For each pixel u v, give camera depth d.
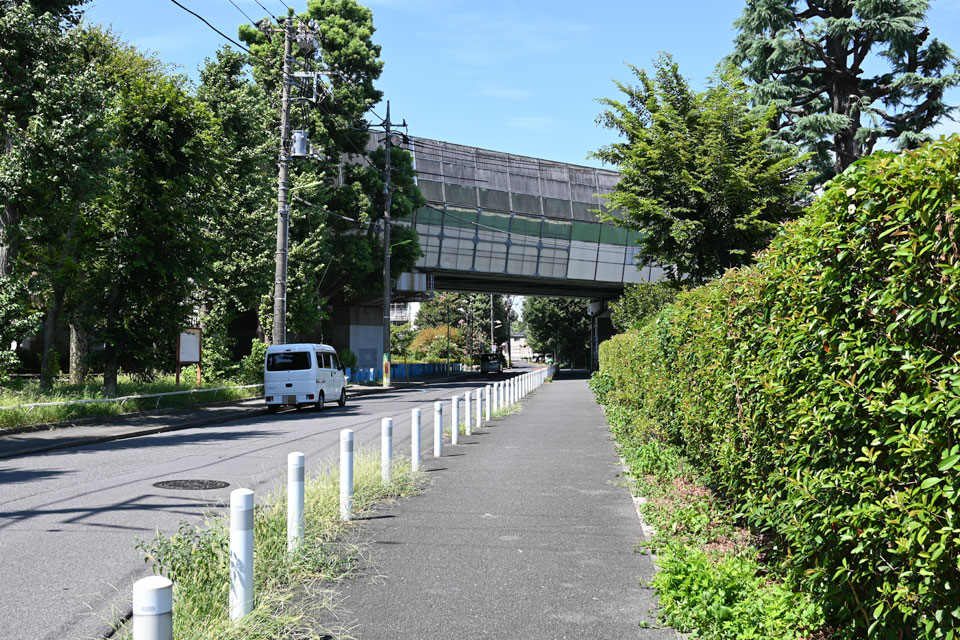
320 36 28.62
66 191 20.08
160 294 23.98
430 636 4.82
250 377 32.75
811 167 25.81
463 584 5.89
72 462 12.59
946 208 3.19
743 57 27.66
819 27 25.84
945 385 3.12
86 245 23.14
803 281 4.47
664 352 10.41
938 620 3.08
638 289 39.00
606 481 10.62
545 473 11.34
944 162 3.22
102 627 4.85
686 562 5.46
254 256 32.97
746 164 18.00
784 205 18.44
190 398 25.89
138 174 23.28
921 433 3.15
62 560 6.40
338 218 44.81
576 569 6.32
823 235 4.10
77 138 19.70
